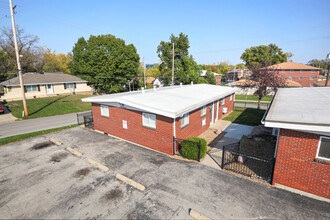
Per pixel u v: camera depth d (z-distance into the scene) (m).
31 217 6.68
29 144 13.73
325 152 6.95
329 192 7.05
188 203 7.18
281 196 7.47
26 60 49.03
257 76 25.95
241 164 10.05
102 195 7.80
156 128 11.82
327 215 6.46
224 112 21.23
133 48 42.16
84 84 42.72
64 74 42.84
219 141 13.81
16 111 24.88
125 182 8.68
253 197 7.45
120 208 7.02
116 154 11.77
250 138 14.14
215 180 8.66
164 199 7.44
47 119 22.25
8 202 7.50
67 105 29.42
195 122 14.35
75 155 11.74
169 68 48.66
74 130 17.17
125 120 13.77
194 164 10.25
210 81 59.59
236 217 6.44
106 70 38.25
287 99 11.49
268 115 8.05
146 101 12.71
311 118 7.17
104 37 38.72
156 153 11.89
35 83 34.16
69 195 7.85
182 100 13.62
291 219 6.32
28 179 9.13
